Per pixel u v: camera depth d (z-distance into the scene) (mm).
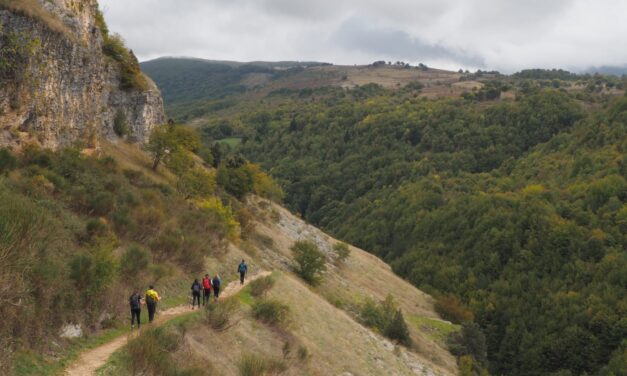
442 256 90625
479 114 159250
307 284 43469
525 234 84312
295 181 157375
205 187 44750
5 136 25359
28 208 15164
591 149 111500
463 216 97750
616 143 105562
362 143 166875
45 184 23312
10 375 11172
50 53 29031
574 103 152375
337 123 184625
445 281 82500
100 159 34406
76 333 15102
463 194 112250
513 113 151500
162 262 24766
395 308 48562
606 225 80312
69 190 24438
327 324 31859
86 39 35469
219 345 19344
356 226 120438
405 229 107125
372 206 125375
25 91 26797
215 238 34156
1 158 23344
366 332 36781
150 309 18047
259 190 75125
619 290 64500
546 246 79688
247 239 44969
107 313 17406
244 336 21609
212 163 73000
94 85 36375
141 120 50594
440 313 63438
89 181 26828
